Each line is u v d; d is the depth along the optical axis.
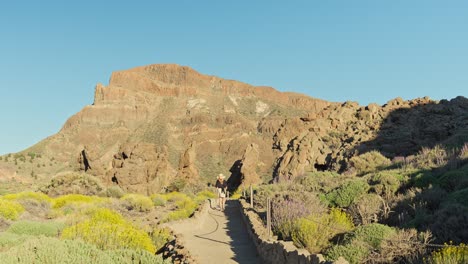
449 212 12.16
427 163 25.94
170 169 63.91
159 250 15.74
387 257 10.04
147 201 33.69
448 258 8.55
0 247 12.38
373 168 32.47
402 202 16.02
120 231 13.35
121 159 57.56
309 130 74.94
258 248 13.97
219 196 29.14
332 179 28.36
